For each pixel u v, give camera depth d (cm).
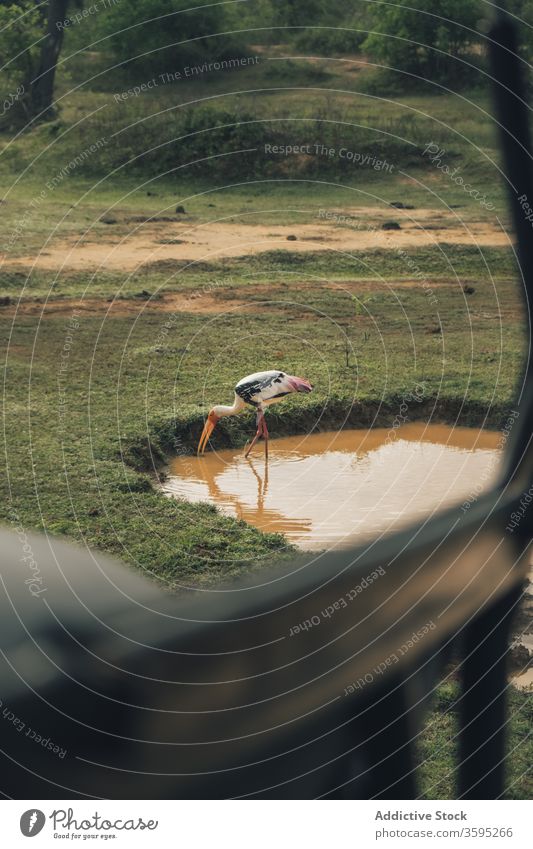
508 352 1611
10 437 1191
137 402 1393
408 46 3209
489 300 1977
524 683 580
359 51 3662
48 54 3148
